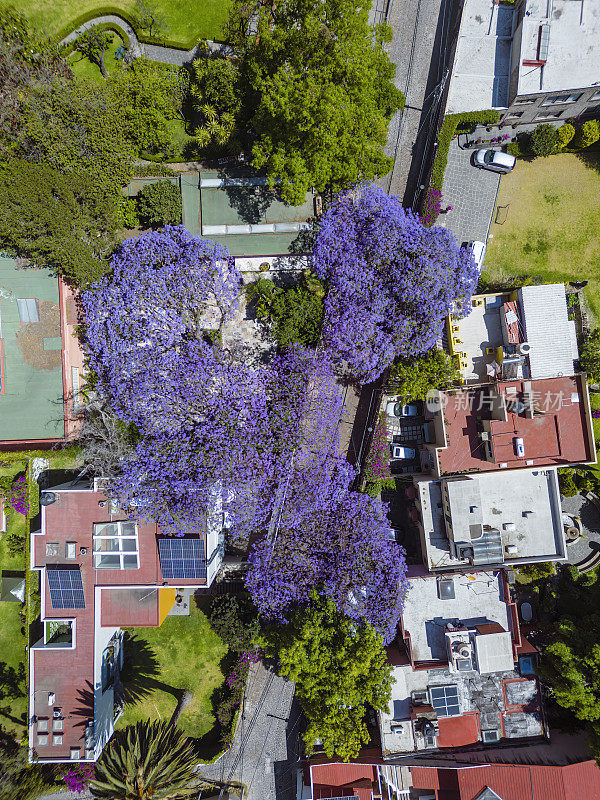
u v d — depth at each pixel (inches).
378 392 1299.2
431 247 1111.0
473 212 1338.6
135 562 1137.4
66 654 1167.6
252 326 1306.6
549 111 1252.5
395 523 1332.4
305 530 1149.1
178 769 1211.9
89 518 1142.3
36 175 1039.0
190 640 1337.4
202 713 1331.2
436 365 1171.9
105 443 1163.3
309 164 1052.5
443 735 1189.1
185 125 1304.1
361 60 978.1
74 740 1167.6
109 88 1165.7
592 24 1146.0
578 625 1241.4
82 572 1144.8
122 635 1332.4
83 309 1197.7
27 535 1331.2
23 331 1162.6
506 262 1352.1
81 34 1273.4
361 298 1131.9
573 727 1251.8
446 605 1205.7
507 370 1210.6
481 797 1112.2
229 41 1268.5
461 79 1234.0
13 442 1175.6
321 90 956.0
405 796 1177.4
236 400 1145.4
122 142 1163.9
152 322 1142.3
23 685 1343.5
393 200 1167.0
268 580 1139.3
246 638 1224.8
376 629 1128.2
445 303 1127.0
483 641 1132.5
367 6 971.3
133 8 1267.2
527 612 1322.6
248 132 1272.1
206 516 1117.7
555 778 1098.7
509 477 1221.7
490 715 1198.3
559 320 1213.1
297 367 1150.3
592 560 1350.9
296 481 1143.6
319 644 1068.5
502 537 1208.8
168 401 1126.4
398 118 1306.6
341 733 1079.6
